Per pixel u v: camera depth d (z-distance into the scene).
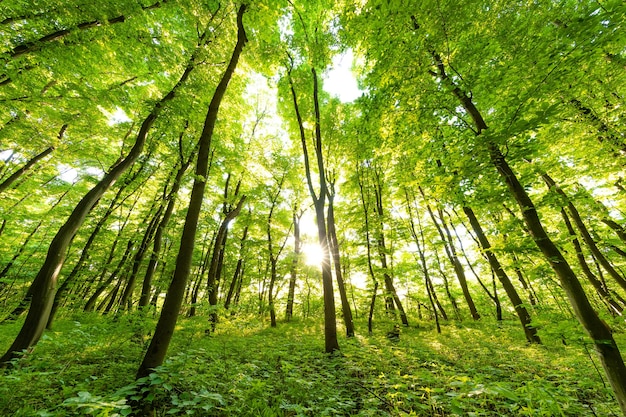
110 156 14.27
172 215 14.64
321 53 8.95
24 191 14.12
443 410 3.62
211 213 16.91
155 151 12.38
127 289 10.48
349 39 8.00
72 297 12.05
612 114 6.00
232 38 9.31
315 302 22.17
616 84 5.29
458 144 5.30
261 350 6.81
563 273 3.85
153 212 13.84
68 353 4.66
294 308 22.69
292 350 7.14
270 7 7.74
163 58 8.41
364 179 14.45
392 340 9.12
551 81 3.65
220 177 15.04
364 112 7.83
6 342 5.71
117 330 5.40
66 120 9.43
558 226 10.54
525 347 7.70
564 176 8.20
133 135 12.66
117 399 2.51
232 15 9.02
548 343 7.58
